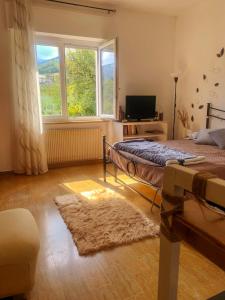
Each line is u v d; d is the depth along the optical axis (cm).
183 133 498
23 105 380
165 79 512
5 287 140
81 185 355
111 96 457
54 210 277
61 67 443
